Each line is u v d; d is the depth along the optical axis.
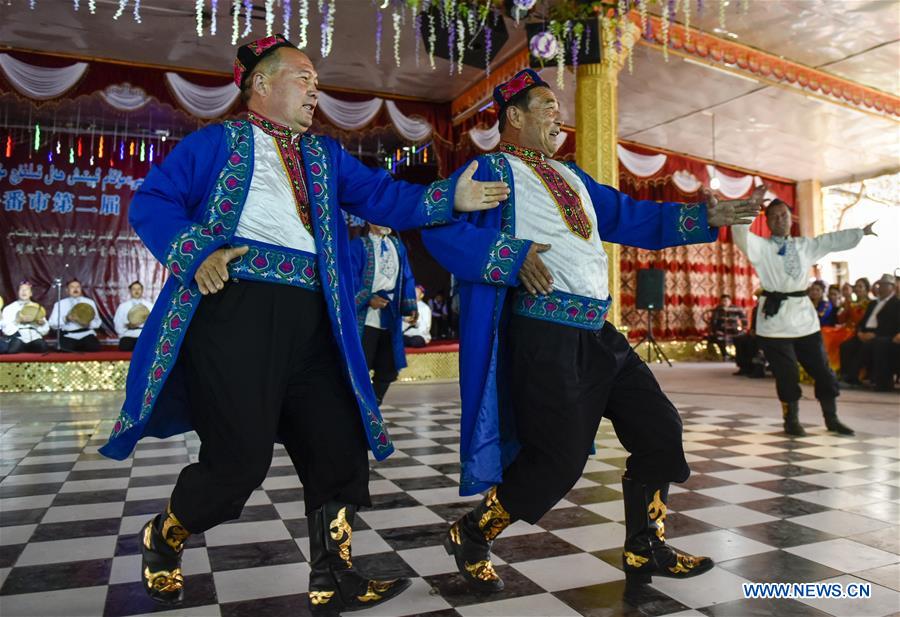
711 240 1.90
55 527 2.42
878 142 11.29
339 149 1.81
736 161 12.71
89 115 11.14
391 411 5.68
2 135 11.38
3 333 8.31
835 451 3.82
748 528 2.37
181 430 1.73
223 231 1.54
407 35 7.70
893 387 7.43
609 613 1.66
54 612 1.67
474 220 1.88
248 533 2.34
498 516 1.77
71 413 5.61
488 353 1.79
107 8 7.20
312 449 1.65
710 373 9.71
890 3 7.00
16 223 11.45
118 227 11.93
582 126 6.45
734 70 8.11
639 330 13.46
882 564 2.00
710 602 1.73
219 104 8.93
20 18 7.46
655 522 1.86
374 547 2.19
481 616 1.65
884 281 7.71
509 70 8.28
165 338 1.52
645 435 1.81
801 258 4.35
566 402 1.71
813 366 4.42
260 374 1.51
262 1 6.87
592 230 1.88
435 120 10.02
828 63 8.68
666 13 6.61
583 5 6.32
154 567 1.68
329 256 1.65
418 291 9.83
